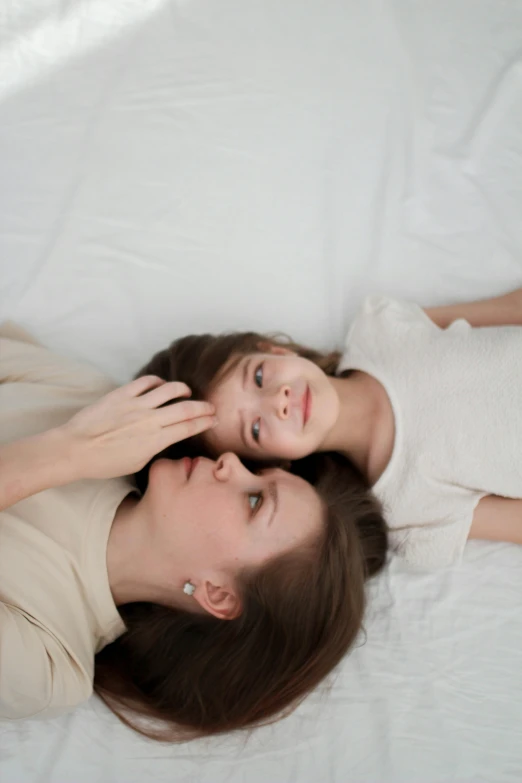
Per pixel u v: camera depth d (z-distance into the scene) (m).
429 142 1.44
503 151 1.42
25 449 0.95
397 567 1.17
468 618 1.09
